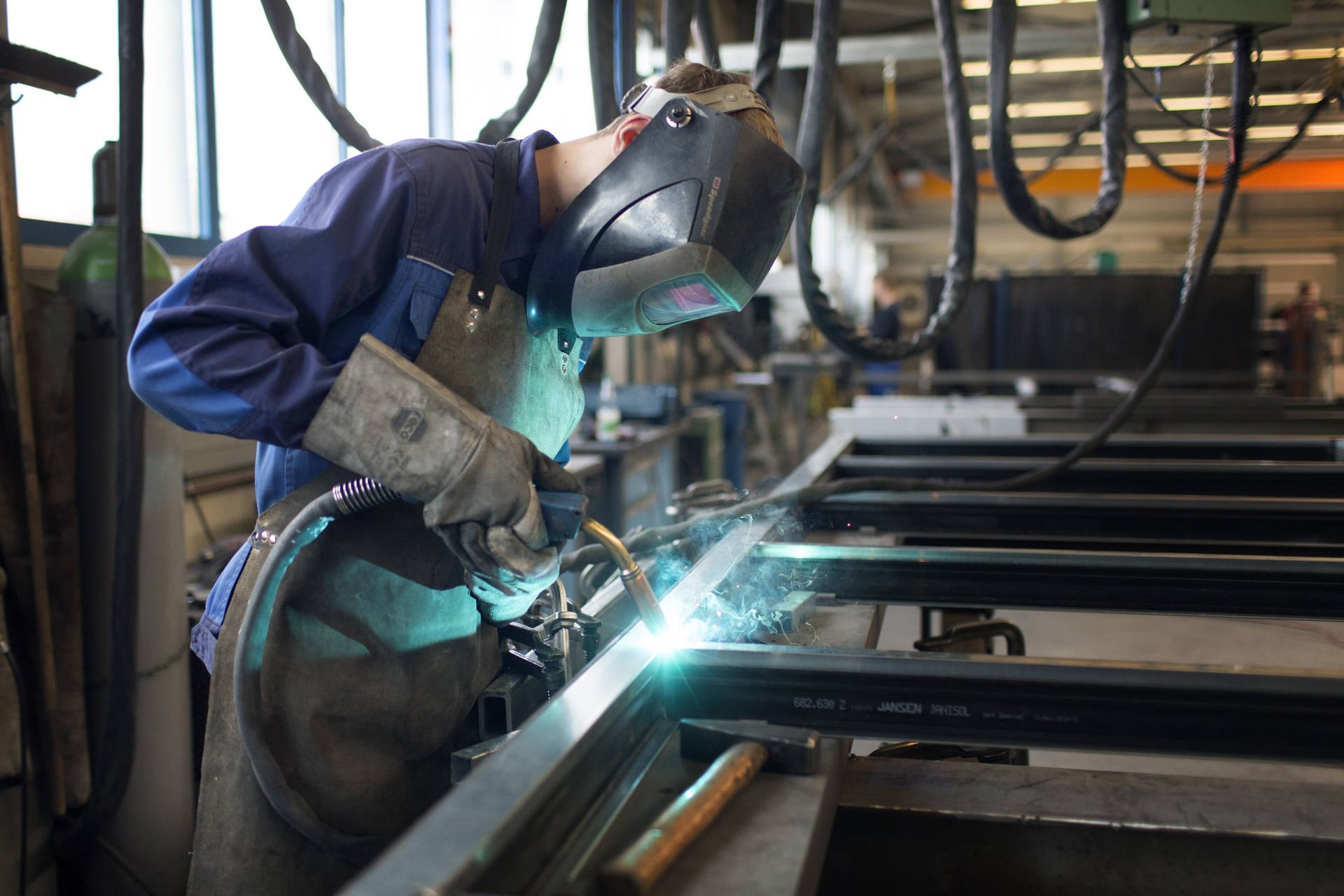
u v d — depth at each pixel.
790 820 0.72
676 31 1.88
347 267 0.99
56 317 1.79
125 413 1.67
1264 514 1.66
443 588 1.15
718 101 1.04
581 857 0.68
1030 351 6.47
